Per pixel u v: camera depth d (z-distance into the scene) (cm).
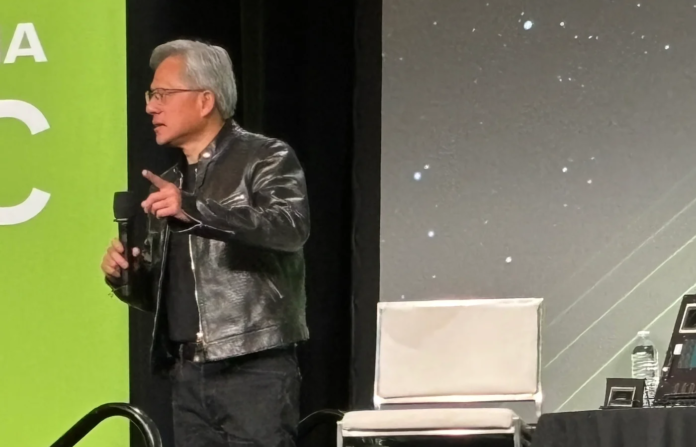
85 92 1032
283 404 754
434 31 1104
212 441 767
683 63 1040
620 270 1040
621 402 888
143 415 815
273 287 755
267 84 1084
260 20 1086
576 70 1067
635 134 1047
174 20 1075
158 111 789
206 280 751
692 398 789
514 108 1080
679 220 1029
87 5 1040
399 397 1014
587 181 1056
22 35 1042
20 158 1027
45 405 997
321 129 1095
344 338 1092
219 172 777
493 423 868
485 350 1012
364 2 1111
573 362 1043
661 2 1049
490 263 1075
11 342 1005
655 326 1026
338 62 1100
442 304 1026
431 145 1095
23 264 1014
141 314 1038
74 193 1018
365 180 1100
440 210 1089
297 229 739
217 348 737
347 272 1098
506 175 1077
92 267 1005
